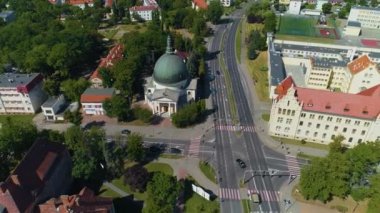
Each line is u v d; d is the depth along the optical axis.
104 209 94.00
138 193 121.94
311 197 117.62
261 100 187.88
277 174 133.88
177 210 115.62
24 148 130.25
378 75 180.88
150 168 135.62
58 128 161.62
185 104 175.50
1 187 88.81
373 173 119.50
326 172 117.38
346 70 194.62
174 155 143.75
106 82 187.00
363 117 139.12
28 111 175.38
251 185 128.12
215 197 121.94
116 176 129.25
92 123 165.25
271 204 119.56
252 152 146.25
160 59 173.62
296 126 150.12
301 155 144.50
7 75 179.88
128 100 179.12
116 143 143.38
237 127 163.50
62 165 120.06
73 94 178.25
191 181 129.25
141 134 157.25
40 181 104.06
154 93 170.12
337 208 116.62
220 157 143.00
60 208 92.56
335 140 135.62
